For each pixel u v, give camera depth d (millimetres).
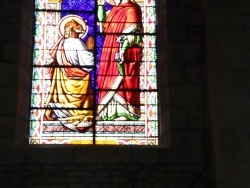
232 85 8812
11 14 9398
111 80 9508
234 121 8656
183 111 9047
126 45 9711
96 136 9180
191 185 8719
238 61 8914
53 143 9109
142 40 9750
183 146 8875
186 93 9133
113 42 9719
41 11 9805
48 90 9391
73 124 9227
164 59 9375
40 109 9281
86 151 8805
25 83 9234
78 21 9797
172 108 9047
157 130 9266
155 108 9391
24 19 9469
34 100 9328
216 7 9133
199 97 9117
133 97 9422
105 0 9906
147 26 9820
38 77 9445
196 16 9523
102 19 9836
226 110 8703
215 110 8711
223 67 8883
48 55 9570
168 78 9203
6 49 9211
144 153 8836
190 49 9352
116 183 8695
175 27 9461
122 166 8773
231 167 8469
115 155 8812
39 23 9734
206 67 9148
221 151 8531
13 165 8695
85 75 9508
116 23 9820
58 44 9648
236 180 8414
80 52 9625
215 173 8492
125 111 9344
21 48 9273
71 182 8664
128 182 8703
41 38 9656
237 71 8867
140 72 9562
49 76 9461
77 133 9188
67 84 9438
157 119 9320
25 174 8664
